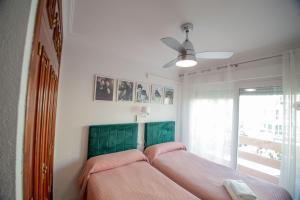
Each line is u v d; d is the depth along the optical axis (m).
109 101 2.49
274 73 2.17
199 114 3.12
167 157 2.58
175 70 3.50
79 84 2.20
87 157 2.24
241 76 2.54
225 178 1.92
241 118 2.63
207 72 3.02
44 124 0.80
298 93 1.89
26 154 0.39
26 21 0.37
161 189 1.63
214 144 2.80
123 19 1.61
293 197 1.82
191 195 1.54
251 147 2.51
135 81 2.83
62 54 2.05
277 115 2.21
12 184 0.35
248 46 2.15
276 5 1.29
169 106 3.40
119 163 2.14
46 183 1.05
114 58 2.56
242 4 1.29
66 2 1.33
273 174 2.25
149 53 2.61
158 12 1.46
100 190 1.55
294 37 1.85
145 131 2.94
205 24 1.63
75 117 2.16
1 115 0.35
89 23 1.72
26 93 0.38
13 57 0.36
